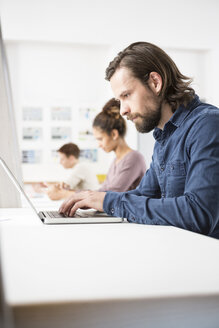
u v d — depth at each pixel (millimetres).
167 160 1180
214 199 930
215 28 4305
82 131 4125
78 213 1147
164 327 331
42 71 4055
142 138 3947
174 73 1233
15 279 393
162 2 4176
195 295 342
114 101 2234
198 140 1018
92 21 4027
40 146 4012
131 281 386
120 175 2186
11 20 3850
